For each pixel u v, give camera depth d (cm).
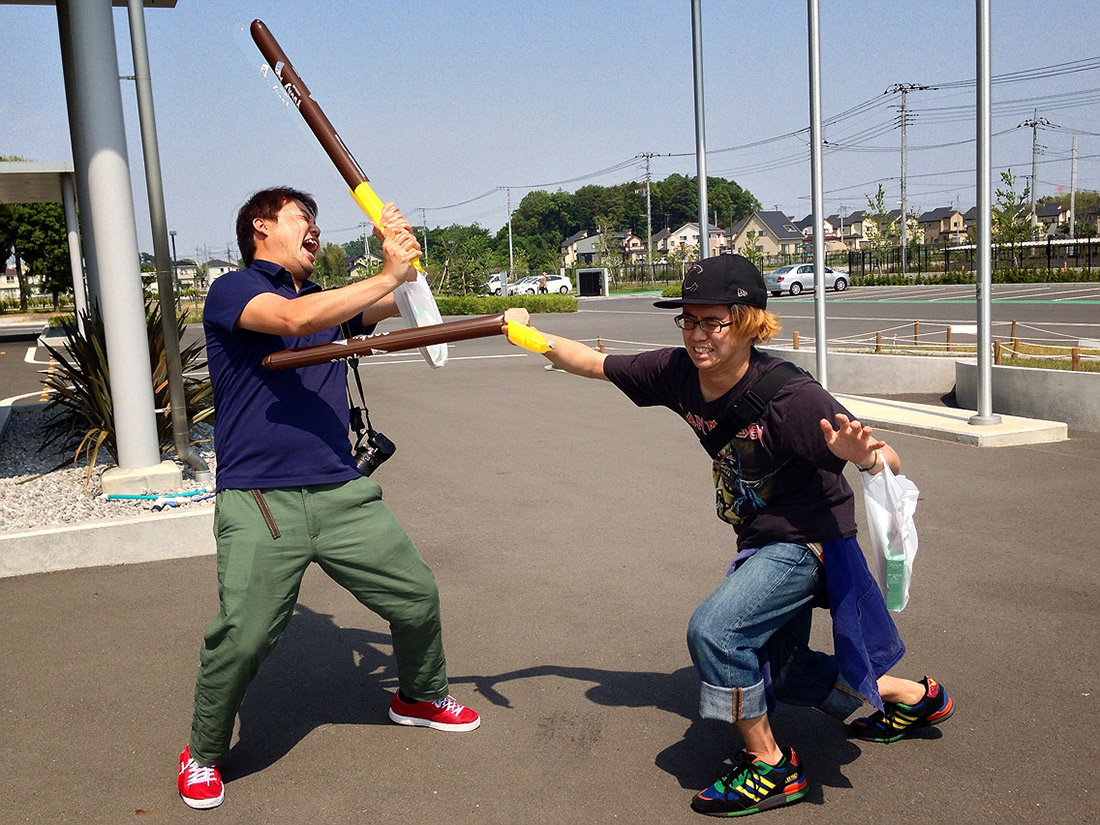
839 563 299
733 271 283
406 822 306
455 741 360
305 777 336
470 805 315
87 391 845
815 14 1063
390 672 428
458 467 882
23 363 2256
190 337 2788
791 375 291
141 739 366
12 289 9400
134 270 698
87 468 788
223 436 320
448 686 393
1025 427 944
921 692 350
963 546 594
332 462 320
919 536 619
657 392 321
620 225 14000
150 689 410
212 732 317
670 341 2372
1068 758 335
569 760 343
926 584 524
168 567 582
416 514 710
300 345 319
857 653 297
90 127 673
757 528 302
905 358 1320
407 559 335
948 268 5612
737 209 15138
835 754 344
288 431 313
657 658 433
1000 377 1098
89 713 388
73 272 2270
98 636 471
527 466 878
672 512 696
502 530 659
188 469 785
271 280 320
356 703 396
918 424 985
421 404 1329
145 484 694
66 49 970
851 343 1798
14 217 4797
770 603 296
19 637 471
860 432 271
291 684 416
